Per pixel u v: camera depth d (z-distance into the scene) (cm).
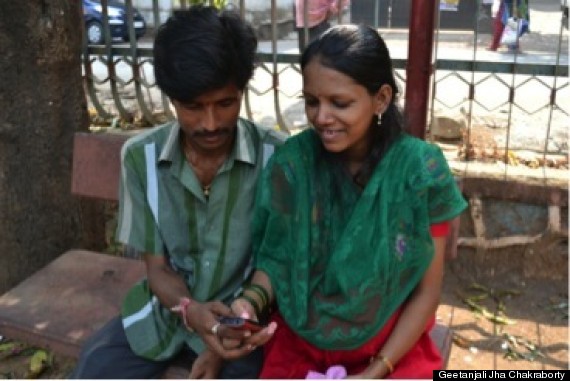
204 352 172
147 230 175
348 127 147
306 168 159
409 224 151
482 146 357
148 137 177
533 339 280
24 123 282
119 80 376
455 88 469
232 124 160
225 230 174
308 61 147
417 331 157
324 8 374
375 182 151
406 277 154
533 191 311
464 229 326
